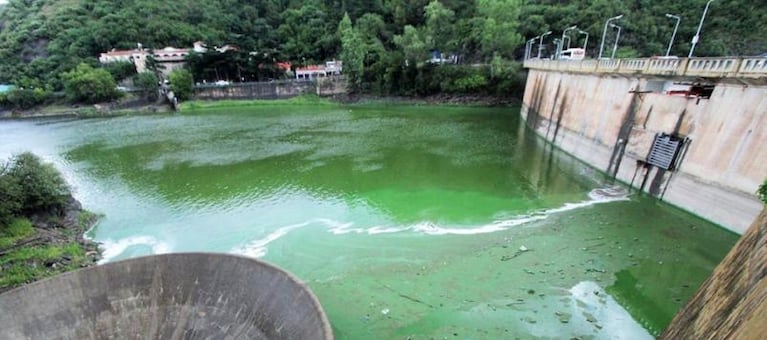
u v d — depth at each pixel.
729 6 86.25
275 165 47.03
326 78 103.19
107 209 35.16
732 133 27.22
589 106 45.91
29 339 16.39
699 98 30.16
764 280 9.85
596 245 26.45
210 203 35.84
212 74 107.88
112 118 87.44
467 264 24.73
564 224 29.59
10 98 93.62
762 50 79.69
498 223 30.23
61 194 32.62
